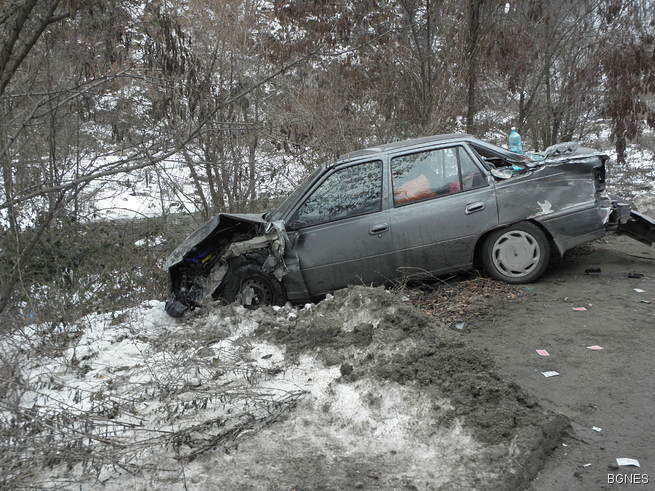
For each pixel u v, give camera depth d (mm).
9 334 5371
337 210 6336
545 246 6211
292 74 10234
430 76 12250
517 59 13312
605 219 6281
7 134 6523
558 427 3492
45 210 7352
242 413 3811
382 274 6309
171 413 3844
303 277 6297
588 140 17312
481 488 3035
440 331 4289
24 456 3455
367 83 11859
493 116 14711
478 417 3518
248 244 6125
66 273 7023
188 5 9312
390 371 3971
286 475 3230
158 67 5910
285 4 11109
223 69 9258
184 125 6152
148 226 8828
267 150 9133
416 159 6395
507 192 6223
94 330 5738
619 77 13891
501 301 5812
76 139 7734
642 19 13836
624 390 3941
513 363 4492
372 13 11758
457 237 6234
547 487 3084
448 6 12180
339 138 10172
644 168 16938
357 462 3320
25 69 7160
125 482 3230
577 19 14094
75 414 3934
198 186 9242
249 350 4754
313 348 4559
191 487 3158
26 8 6094
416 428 3551
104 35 6375
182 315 6039
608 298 5707
